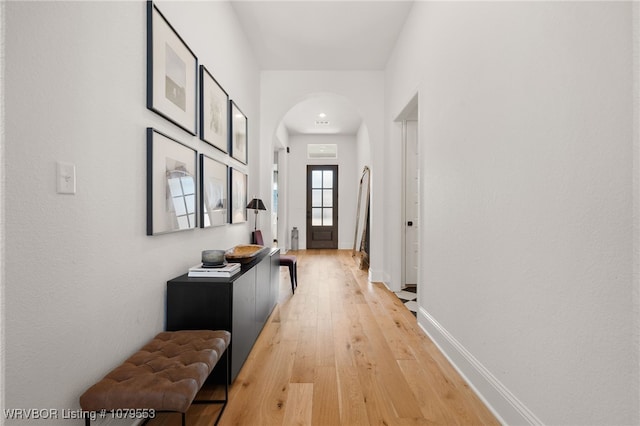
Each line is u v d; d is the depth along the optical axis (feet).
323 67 14.07
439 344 7.34
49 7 3.29
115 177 4.33
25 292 3.05
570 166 3.54
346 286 13.55
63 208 3.48
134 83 4.75
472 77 5.84
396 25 10.98
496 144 5.03
